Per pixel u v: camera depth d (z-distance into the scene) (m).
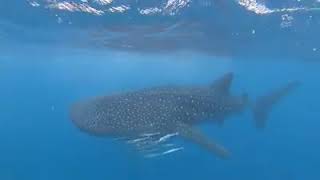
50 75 54.62
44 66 43.50
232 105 9.69
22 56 35.78
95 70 46.41
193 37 22.62
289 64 34.75
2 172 30.83
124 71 46.34
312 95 65.75
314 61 30.69
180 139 7.37
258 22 18.16
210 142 7.12
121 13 17.19
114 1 15.70
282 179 26.77
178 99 8.27
